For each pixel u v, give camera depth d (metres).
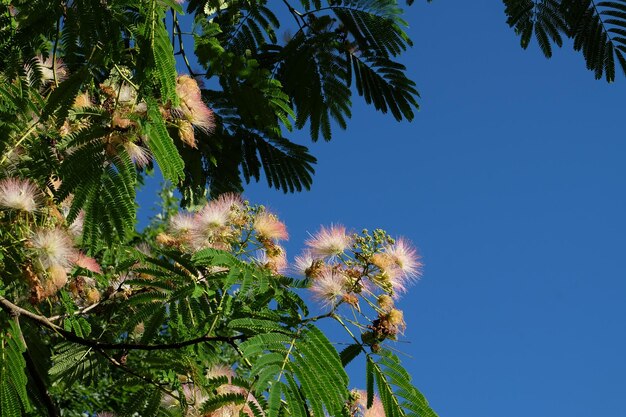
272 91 4.55
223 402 2.88
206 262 3.17
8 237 2.97
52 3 3.15
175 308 3.37
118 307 3.59
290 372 2.63
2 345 2.83
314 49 5.57
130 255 3.55
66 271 3.19
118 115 2.98
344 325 3.07
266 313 3.02
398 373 3.02
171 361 3.31
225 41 5.48
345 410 2.92
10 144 3.18
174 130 3.32
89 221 3.00
